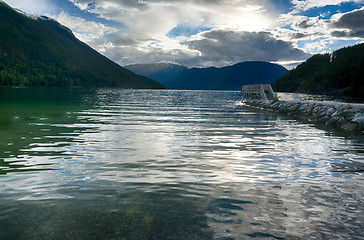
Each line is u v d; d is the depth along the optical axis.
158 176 4.93
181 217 3.26
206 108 25.59
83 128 10.77
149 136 9.43
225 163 6.01
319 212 3.51
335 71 145.75
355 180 4.94
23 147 7.08
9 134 8.88
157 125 12.46
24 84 158.12
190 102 36.97
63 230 2.89
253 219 3.25
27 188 4.17
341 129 12.45
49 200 3.71
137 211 3.40
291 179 4.93
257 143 8.59
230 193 4.13
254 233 2.91
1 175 4.78
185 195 4.00
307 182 4.77
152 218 3.21
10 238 2.71
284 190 4.33
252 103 31.62
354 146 8.28
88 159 6.08
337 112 14.53
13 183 4.38
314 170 5.59
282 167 5.78
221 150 7.41
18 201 3.66
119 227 2.97
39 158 6.03
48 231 2.86
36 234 2.80
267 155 6.91
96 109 20.52
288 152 7.31
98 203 3.63
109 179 4.70
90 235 2.79
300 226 3.11
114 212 3.36
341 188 4.48
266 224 3.13
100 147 7.39
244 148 7.74
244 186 4.48
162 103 32.41
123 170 5.28
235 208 3.56
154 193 4.06
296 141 9.06
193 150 7.33
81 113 16.89
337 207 3.68
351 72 132.38
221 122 14.44
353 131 11.69
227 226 3.05
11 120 12.37
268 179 4.91
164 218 3.22
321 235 2.91
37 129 10.07
